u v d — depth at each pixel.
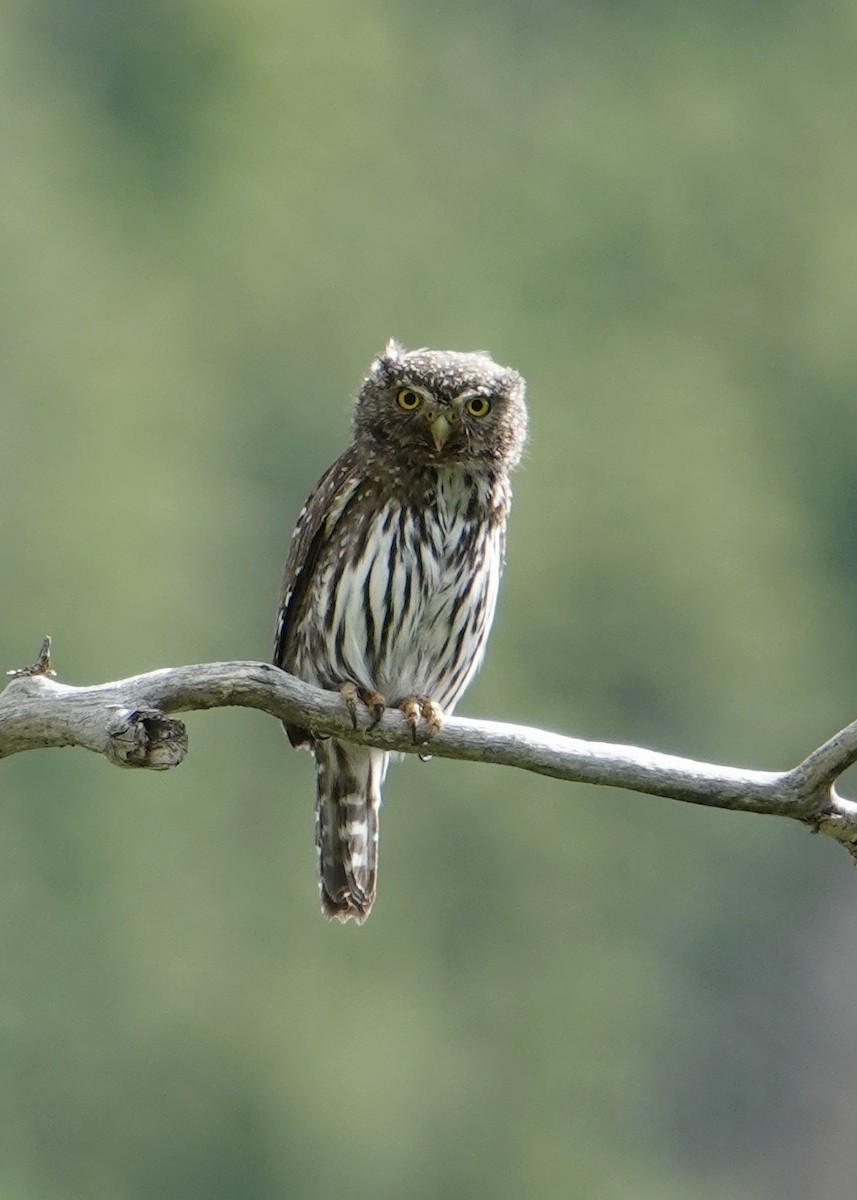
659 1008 31.34
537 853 29.56
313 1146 25.73
